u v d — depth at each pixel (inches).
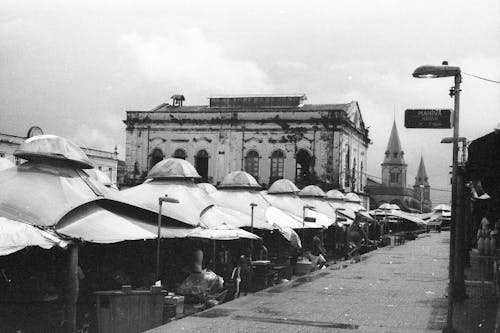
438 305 470.3
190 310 521.0
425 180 6348.4
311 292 542.9
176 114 2053.4
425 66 350.3
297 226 957.8
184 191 732.7
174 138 2055.9
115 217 549.0
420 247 1270.9
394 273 714.8
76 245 440.5
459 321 399.9
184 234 621.6
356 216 1320.1
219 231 635.5
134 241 621.3
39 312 437.7
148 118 2079.2
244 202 953.5
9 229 417.7
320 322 396.8
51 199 497.4
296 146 1950.1
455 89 352.8
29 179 515.2
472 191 733.9
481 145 370.3
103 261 584.4
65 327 438.0
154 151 2073.1
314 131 1934.1
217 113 2017.7
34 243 409.4
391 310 446.0
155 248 644.7
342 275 691.4
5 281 446.6
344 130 1950.1
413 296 520.7
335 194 1561.3
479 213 917.2
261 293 535.2
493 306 460.4
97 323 448.5
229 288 631.8
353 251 1170.0
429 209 4510.3
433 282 624.4
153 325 423.5
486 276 645.3
